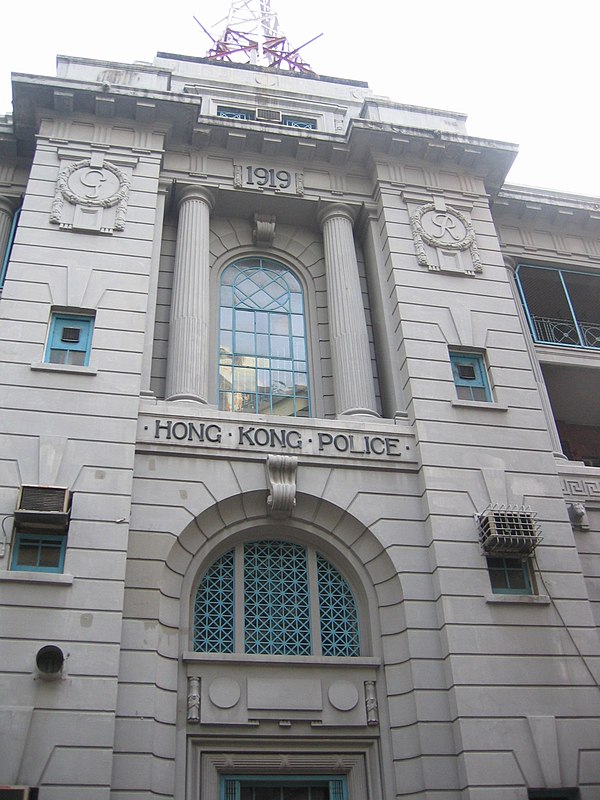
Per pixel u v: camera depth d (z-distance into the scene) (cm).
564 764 1135
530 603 1254
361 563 1307
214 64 2061
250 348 1578
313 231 1769
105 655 1075
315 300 1672
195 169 1689
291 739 1156
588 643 1245
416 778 1129
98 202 1518
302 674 1205
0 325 1327
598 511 1496
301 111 2003
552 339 1984
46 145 1570
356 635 1273
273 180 1716
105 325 1375
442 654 1209
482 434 1416
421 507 1340
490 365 1515
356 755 1174
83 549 1147
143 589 1169
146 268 1462
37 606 1088
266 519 1312
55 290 1392
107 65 1759
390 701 1198
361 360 1517
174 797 1070
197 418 1333
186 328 1475
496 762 1115
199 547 1265
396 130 1739
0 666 1037
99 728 1024
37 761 989
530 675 1195
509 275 1877
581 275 1961
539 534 1321
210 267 1652
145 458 1278
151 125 1658
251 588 1283
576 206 1959
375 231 1695
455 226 1695
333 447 1359
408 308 1540
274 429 1355
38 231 1454
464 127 1914
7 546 1124
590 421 2020
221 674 1179
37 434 1230
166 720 1110
